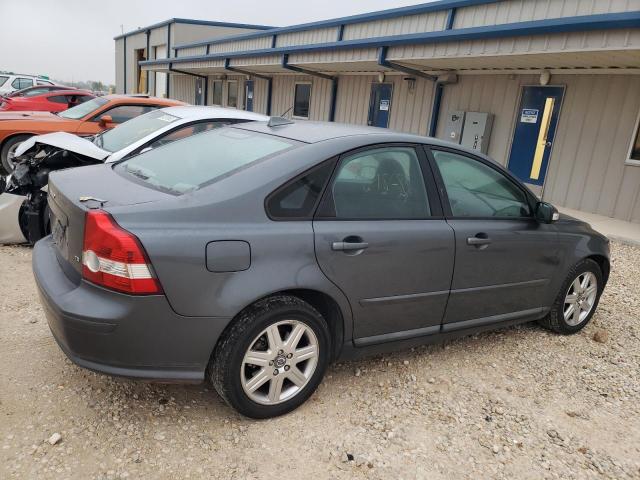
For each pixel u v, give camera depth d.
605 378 3.74
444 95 12.23
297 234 2.82
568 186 9.84
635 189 8.87
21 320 3.82
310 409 3.07
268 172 2.86
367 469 2.62
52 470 2.43
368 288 3.10
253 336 2.73
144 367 2.59
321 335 2.98
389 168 3.27
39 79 24.77
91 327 2.49
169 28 31.02
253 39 19.20
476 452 2.83
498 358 3.91
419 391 3.36
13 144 8.21
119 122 8.45
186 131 5.93
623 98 8.91
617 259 6.87
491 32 8.47
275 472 2.55
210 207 2.67
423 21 11.65
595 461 2.84
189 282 2.55
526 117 10.47
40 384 3.07
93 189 2.97
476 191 3.67
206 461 2.58
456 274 3.47
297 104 17.84
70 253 2.77
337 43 12.20
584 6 8.18
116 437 2.69
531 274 3.93
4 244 5.43
